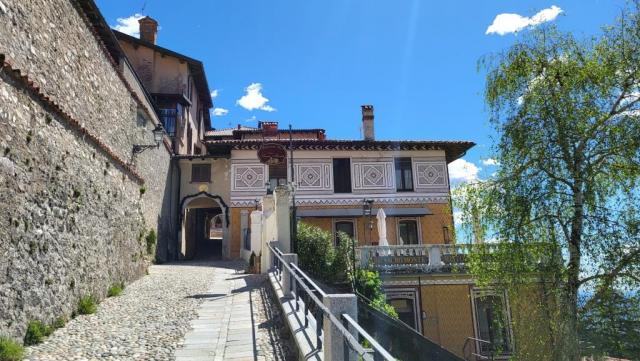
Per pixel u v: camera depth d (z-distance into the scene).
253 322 8.40
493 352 15.37
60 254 8.42
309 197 23.84
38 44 8.43
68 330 7.83
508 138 11.37
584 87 10.59
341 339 4.49
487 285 12.09
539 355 10.65
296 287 7.87
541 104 10.89
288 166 24.20
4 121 6.53
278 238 13.66
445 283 16.44
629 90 10.39
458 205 12.02
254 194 23.95
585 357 10.00
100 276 10.76
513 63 11.52
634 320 9.67
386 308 13.98
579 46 11.07
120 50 15.91
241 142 24.16
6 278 6.41
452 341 15.98
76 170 9.46
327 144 24.09
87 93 11.20
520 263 10.84
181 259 24.73
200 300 10.68
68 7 9.98
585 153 10.48
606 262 9.96
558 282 10.48
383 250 16.56
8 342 6.15
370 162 24.47
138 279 14.44
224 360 6.20
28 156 7.26
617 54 10.53
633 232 9.80
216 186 25.58
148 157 18.80
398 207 23.98
